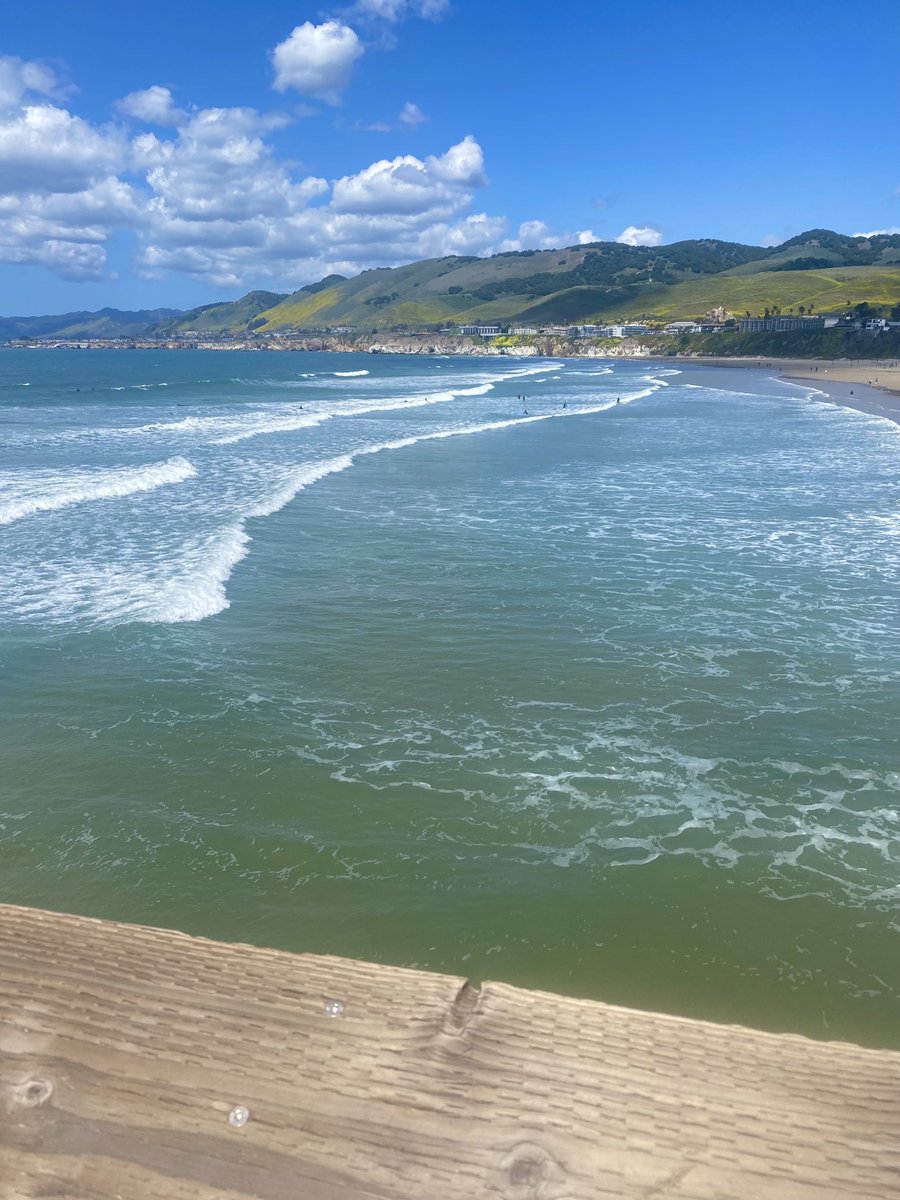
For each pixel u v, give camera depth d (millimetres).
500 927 6527
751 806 8180
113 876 7062
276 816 7949
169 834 7629
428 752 9133
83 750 9039
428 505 21984
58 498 20594
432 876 7117
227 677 10922
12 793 8227
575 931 6492
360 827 7789
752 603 13992
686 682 10883
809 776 8719
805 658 11648
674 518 20609
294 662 11438
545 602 14000
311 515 20453
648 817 8000
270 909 6707
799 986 5949
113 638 12023
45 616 12742
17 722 9594
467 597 14234
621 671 11227
